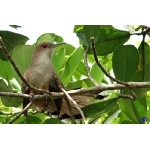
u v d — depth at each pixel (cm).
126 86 765
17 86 952
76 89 855
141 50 875
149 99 1005
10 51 920
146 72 866
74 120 779
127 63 828
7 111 930
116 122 963
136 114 899
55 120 777
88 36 848
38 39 1001
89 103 848
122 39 894
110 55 1009
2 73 934
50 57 977
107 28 887
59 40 1019
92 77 876
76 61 937
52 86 940
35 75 933
